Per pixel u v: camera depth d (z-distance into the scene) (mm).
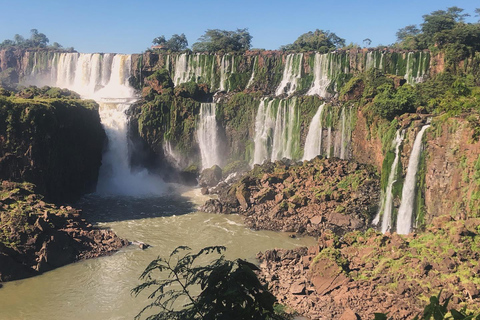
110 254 56406
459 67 93688
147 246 59438
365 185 70938
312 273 47906
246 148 100438
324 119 87938
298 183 77375
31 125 66938
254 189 78312
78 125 79000
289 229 66750
